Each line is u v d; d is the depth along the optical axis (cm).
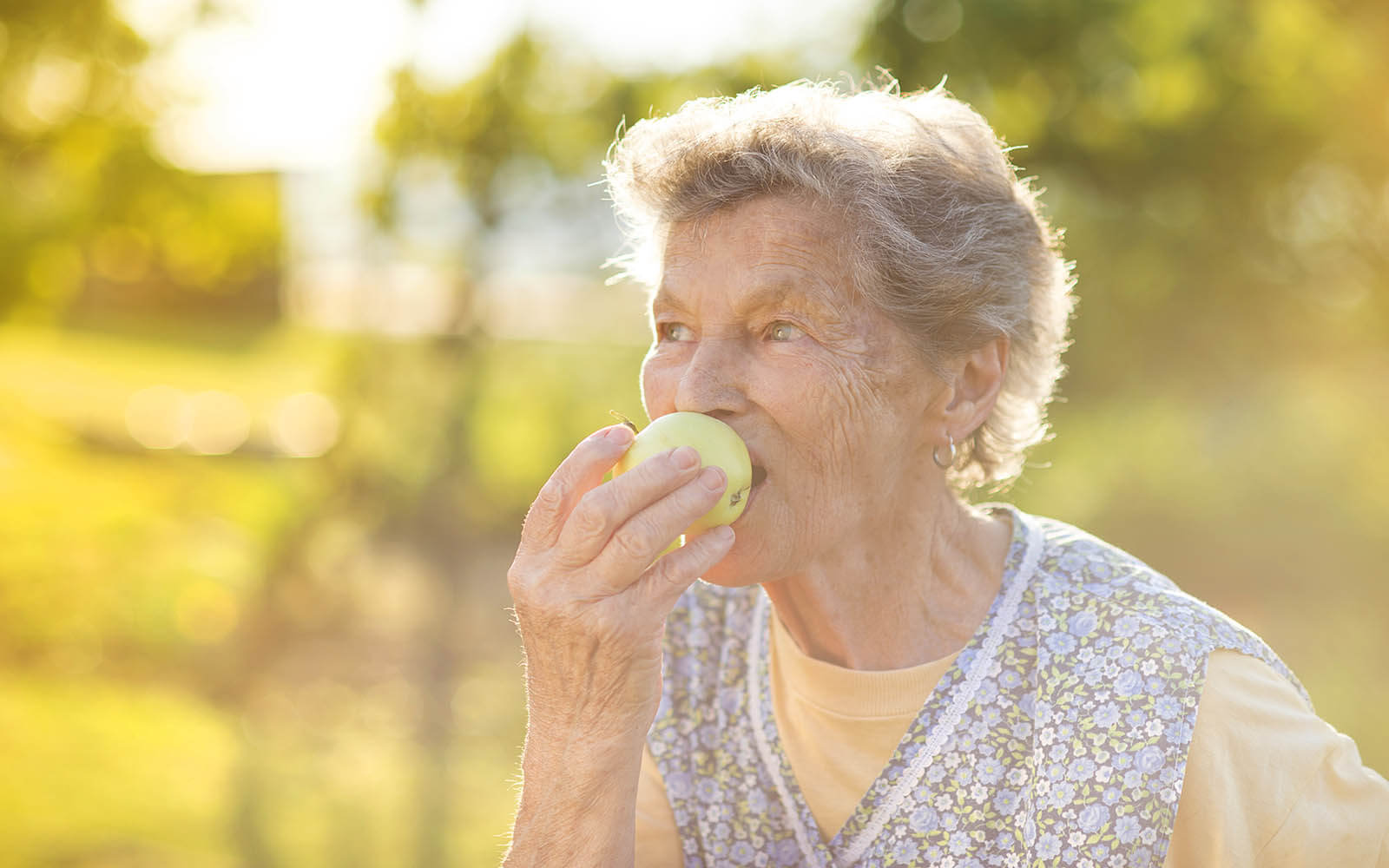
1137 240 1017
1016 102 956
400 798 531
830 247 149
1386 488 826
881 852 154
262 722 627
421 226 672
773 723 167
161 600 761
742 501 144
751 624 175
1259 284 1051
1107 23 900
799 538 152
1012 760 150
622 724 142
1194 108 986
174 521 1024
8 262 978
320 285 948
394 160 645
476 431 810
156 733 606
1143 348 1000
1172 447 858
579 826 143
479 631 762
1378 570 751
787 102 158
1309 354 1048
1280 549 791
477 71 623
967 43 872
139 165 927
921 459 160
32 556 871
